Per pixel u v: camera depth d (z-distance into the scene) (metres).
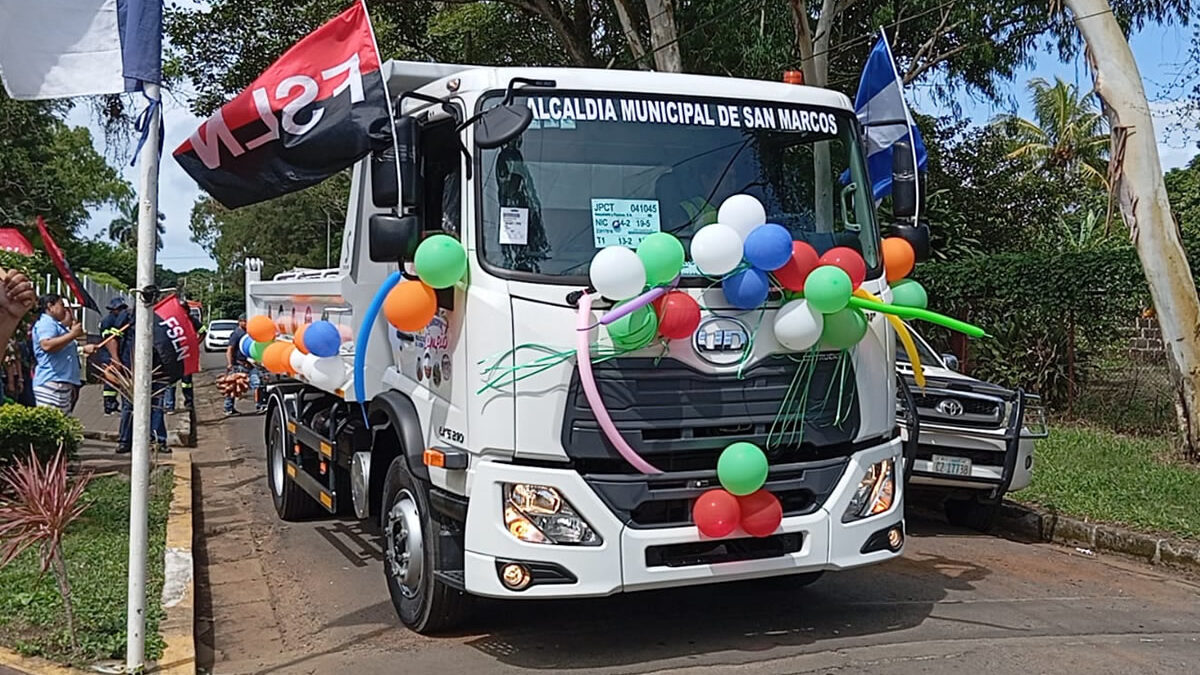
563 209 5.19
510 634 5.99
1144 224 10.95
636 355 5.05
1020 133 27.09
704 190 5.45
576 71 5.41
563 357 4.98
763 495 5.18
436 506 5.52
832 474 5.46
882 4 19.16
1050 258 14.25
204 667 5.64
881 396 5.67
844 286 5.11
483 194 5.14
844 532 5.45
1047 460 10.88
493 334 5.01
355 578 7.44
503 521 5.00
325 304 7.60
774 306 5.32
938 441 8.52
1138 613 6.56
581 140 5.31
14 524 5.25
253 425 16.75
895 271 5.91
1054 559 8.09
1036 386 14.77
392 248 5.13
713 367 5.17
